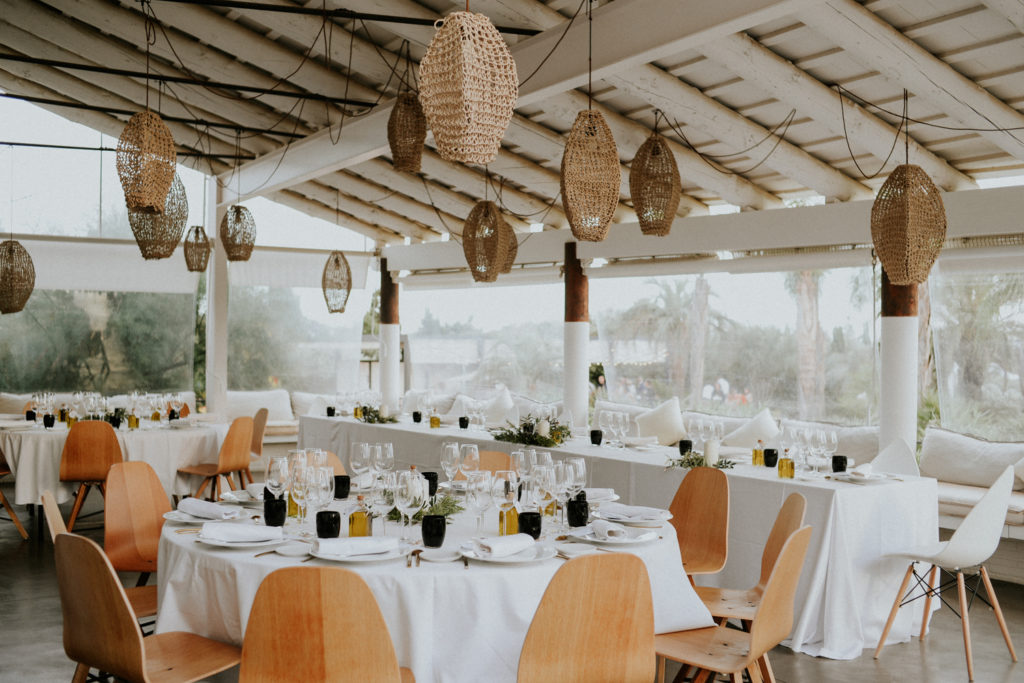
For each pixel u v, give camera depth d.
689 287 10.51
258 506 3.68
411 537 3.13
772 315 9.98
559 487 3.30
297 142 8.76
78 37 8.38
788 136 6.92
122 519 3.88
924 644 4.66
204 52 8.05
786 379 9.86
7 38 8.98
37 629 4.59
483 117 2.73
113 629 2.65
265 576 2.58
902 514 4.68
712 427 5.66
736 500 4.86
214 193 10.98
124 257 10.77
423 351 13.45
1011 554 5.92
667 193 5.41
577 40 5.25
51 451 6.74
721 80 6.41
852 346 9.48
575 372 9.28
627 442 6.16
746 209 7.98
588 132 4.08
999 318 6.89
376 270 12.00
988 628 4.95
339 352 12.45
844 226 7.18
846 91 6.06
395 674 2.46
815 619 4.49
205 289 12.23
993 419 6.93
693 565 4.03
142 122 5.06
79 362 11.52
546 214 9.53
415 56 7.40
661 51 4.78
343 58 7.28
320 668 2.42
